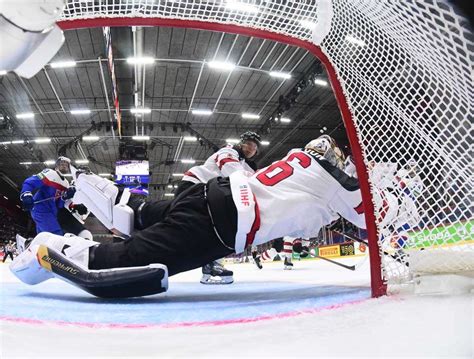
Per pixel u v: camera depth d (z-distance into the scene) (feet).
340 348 2.64
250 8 6.00
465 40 3.11
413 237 5.08
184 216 6.58
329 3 5.63
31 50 2.56
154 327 3.86
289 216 6.79
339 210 7.32
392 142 5.18
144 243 6.51
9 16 2.30
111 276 6.32
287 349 2.70
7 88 46.93
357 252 31.58
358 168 5.35
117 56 37.91
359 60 5.46
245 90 49.62
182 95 50.62
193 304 6.18
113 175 83.46
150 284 6.29
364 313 3.83
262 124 60.39
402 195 5.15
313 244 40.24
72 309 5.58
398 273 5.16
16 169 85.20
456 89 4.15
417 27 4.02
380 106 5.29
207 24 6.22
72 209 15.88
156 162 81.46
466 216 4.52
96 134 63.10
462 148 4.42
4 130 57.36
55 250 6.74
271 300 6.45
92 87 47.39
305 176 7.06
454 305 3.74
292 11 5.96
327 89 48.85
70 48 38.73
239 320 4.25
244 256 51.70
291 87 48.70
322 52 5.89
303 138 67.31
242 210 6.38
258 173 7.25
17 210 112.16
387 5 4.30
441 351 2.42
